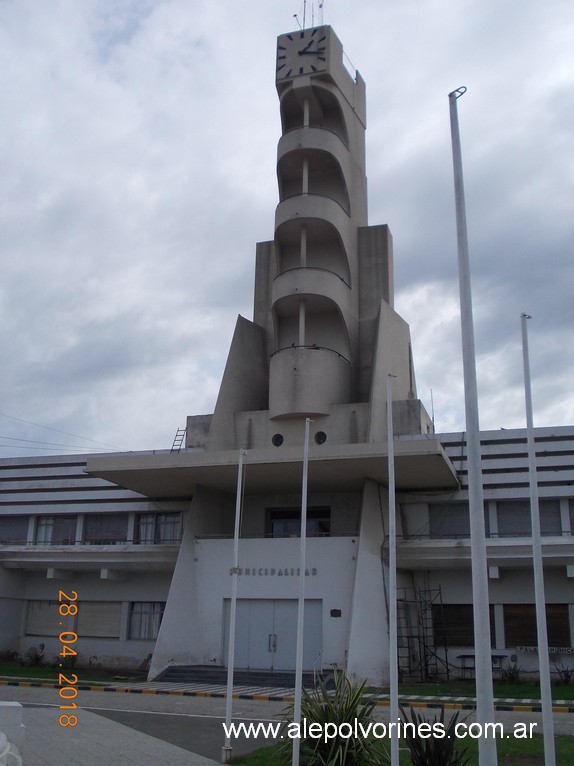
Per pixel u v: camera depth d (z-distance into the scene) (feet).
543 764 46.70
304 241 123.75
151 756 49.01
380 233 133.08
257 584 107.96
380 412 113.80
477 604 32.89
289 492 122.62
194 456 106.63
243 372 125.08
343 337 124.06
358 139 141.69
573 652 106.52
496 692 90.79
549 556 104.42
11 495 146.20
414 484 116.47
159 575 130.82
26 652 135.44
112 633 131.03
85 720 65.00
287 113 136.26
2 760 35.76
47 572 135.13
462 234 38.93
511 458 117.91
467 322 37.17
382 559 109.29
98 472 111.34
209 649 108.06
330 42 132.46
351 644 97.60
